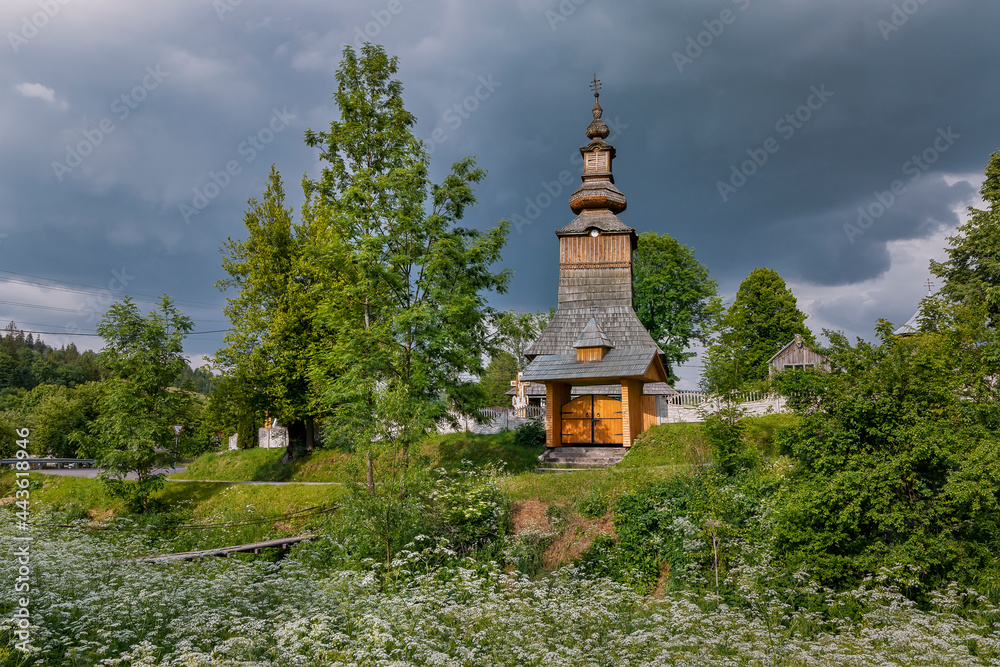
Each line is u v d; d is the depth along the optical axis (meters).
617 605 14.34
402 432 20.02
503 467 25.05
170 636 11.47
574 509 19.84
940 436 14.14
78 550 19.83
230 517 25.61
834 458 14.82
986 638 11.17
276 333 34.41
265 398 35.50
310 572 18.00
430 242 23.77
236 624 11.95
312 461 34.34
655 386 36.97
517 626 12.31
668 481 19.30
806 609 13.72
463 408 25.47
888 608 12.24
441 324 23.28
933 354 15.56
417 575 15.72
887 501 14.02
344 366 22.02
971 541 13.63
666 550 17.09
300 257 37.22
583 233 39.28
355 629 12.74
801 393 15.96
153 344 29.83
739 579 14.73
